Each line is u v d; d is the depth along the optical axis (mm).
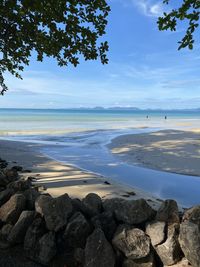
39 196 5219
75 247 4637
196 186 10602
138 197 8422
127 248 4406
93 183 9453
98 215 4926
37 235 4766
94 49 6672
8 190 5797
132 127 40250
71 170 11609
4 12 5898
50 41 6805
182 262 4262
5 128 33469
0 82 11867
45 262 4547
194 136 25969
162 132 29812
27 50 7258
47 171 11242
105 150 18406
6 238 5004
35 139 23547
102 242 4422
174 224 4449
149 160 15070
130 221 4672
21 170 11039
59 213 4805
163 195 9516
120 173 12336
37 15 6129
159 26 5129
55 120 53594
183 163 14383
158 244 4371
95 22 6465
